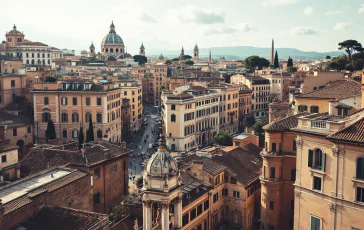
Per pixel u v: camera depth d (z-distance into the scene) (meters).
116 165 83.62
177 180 40.00
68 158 77.44
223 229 79.88
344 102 70.25
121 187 85.81
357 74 117.56
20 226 48.56
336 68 185.00
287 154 70.69
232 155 89.12
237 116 193.62
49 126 125.00
